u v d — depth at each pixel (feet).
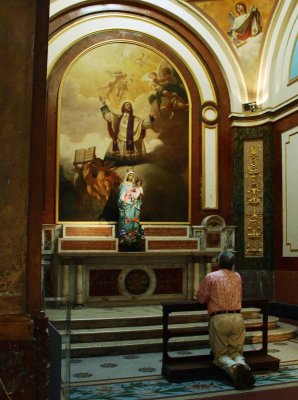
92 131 35.19
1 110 11.60
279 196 35.24
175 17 37.42
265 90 36.63
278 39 35.32
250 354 20.84
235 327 18.69
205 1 36.81
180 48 37.76
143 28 37.04
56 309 13.57
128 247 31.99
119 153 35.53
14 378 10.83
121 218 32.45
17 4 11.93
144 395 16.85
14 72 11.76
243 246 36.24
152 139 36.35
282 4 34.65
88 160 34.88
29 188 11.75
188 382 18.45
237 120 37.32
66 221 33.94
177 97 37.24
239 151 37.04
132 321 25.77
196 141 37.24
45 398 11.18
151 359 22.31
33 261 11.60
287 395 16.83
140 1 36.70
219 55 37.88
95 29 36.04
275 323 28.19
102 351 23.03
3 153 11.53
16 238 11.42
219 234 36.22
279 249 34.88
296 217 33.06
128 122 35.96
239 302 19.16
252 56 37.22
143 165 35.91
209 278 19.21
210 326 19.06
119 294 31.32
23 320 11.06
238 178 36.86
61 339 13.17
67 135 34.68
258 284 35.55
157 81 36.96
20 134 11.66
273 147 36.09
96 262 31.04
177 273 32.83
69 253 29.68
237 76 37.63
